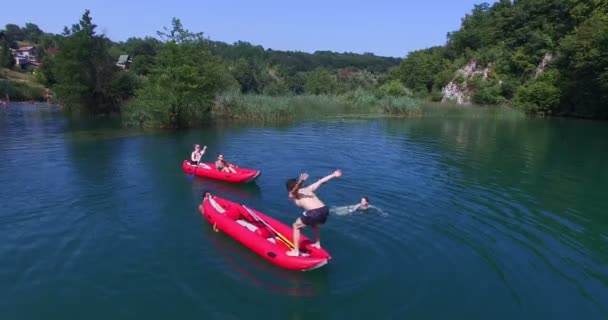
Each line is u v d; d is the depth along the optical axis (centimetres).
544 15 5238
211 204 916
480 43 6400
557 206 1065
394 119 3250
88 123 2792
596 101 3744
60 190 1120
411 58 7144
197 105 2650
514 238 841
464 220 931
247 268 698
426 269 699
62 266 702
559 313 588
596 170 1509
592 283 674
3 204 1002
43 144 1878
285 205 1021
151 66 2848
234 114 2984
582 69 3772
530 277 685
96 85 3638
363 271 689
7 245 779
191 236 823
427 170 1421
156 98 2517
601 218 982
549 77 4209
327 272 684
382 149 1819
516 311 589
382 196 1093
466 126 2898
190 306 591
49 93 5050
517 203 1077
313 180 1256
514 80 5238
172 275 674
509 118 3641
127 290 630
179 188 1148
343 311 583
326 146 1864
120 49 10138
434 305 598
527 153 1834
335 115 3466
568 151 1919
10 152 1667
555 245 816
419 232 852
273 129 2450
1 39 8575
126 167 1404
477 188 1209
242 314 573
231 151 1720
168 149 1769
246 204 1024
